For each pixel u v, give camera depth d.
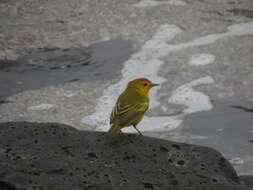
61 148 8.14
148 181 7.46
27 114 16.14
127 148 8.18
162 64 18.91
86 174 7.50
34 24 22.30
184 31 21.39
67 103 16.91
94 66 19.11
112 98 16.95
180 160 7.98
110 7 23.64
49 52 20.09
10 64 19.44
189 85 17.75
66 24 22.27
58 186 7.19
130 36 21.16
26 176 7.38
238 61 19.00
